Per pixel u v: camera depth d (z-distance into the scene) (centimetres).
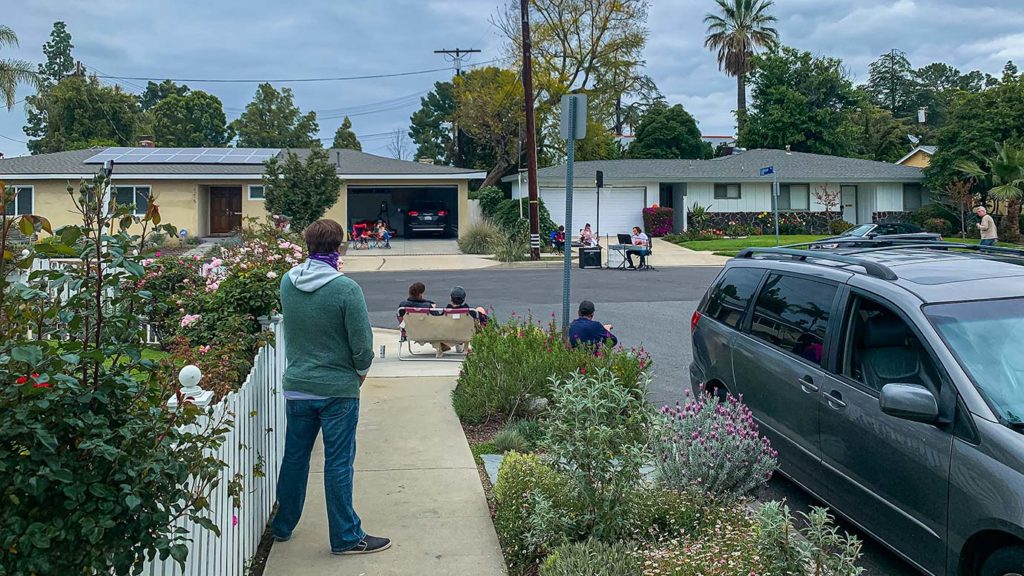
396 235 4141
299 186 2777
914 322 466
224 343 652
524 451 676
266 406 525
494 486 538
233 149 3825
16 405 232
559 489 470
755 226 3856
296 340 463
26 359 228
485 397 760
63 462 241
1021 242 3412
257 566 468
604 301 1777
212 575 391
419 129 7856
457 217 3978
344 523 466
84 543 247
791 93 5056
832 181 3878
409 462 639
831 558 337
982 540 390
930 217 3806
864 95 5666
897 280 508
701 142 5556
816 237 3628
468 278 2306
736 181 3825
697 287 2053
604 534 436
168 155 3588
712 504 462
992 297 476
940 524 410
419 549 479
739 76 6216
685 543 408
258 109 7294
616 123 6875
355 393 465
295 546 483
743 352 633
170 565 332
